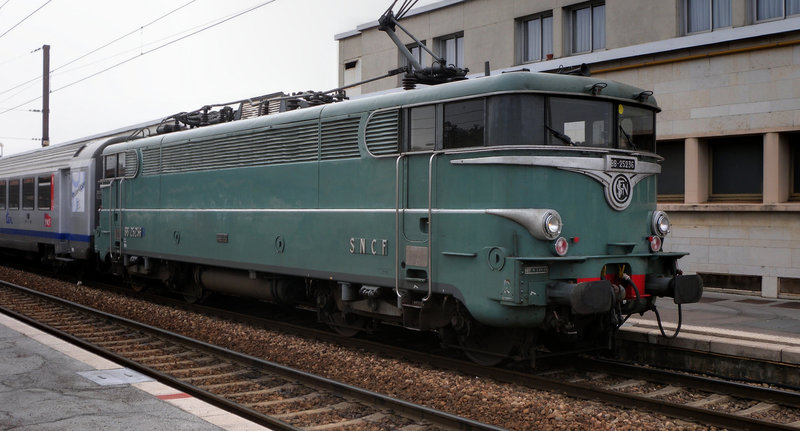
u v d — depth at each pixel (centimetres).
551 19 1842
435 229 808
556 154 761
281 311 1333
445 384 750
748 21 1416
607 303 740
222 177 1172
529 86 754
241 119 1236
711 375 820
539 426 613
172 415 563
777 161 1313
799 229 1290
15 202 2139
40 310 1307
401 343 1008
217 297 1493
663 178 1512
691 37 1393
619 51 1506
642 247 841
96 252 1633
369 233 888
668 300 1297
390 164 866
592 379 802
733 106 1362
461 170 787
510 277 728
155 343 995
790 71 1287
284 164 1036
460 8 2019
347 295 939
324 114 968
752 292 1362
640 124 862
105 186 1570
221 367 852
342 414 662
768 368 780
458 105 798
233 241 1141
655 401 660
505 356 812
